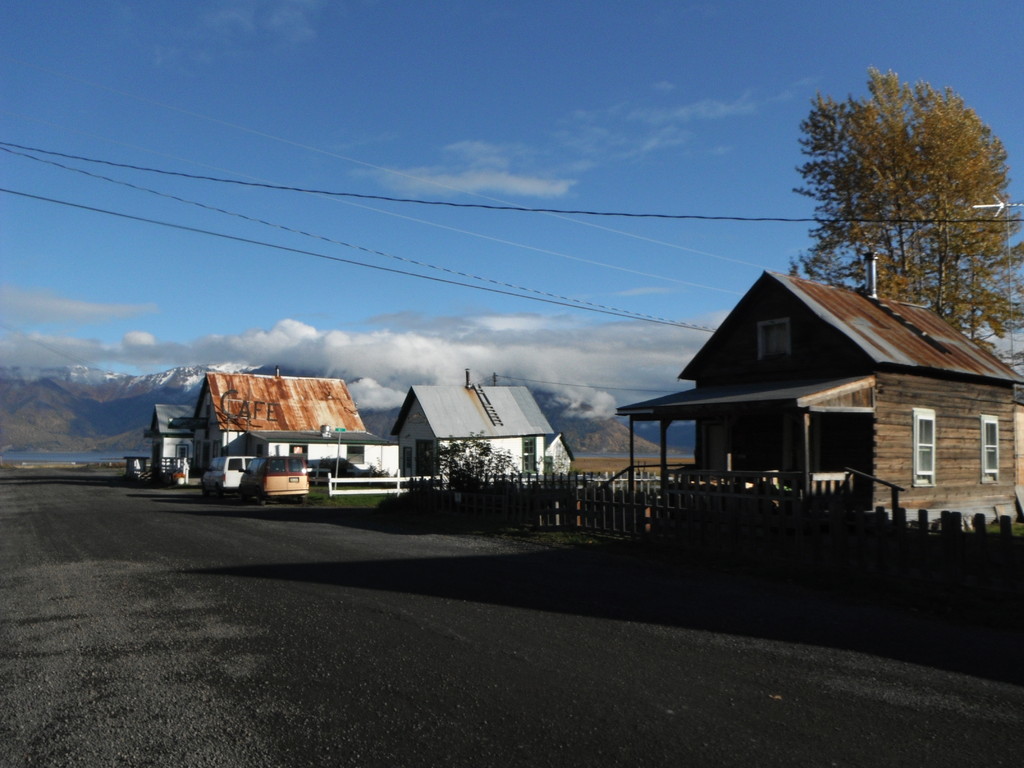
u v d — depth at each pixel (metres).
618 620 8.29
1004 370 22.52
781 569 11.14
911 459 19.14
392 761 4.73
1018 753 4.80
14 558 13.59
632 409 20.02
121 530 18.23
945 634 7.75
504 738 5.05
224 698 5.90
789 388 18.34
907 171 33.09
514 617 8.42
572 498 16.53
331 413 60.19
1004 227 31.53
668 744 4.94
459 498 21.34
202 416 61.75
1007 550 9.23
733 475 16.36
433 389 50.12
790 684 6.12
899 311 22.80
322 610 8.83
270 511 25.16
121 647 7.42
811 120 35.28
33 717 5.59
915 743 4.95
